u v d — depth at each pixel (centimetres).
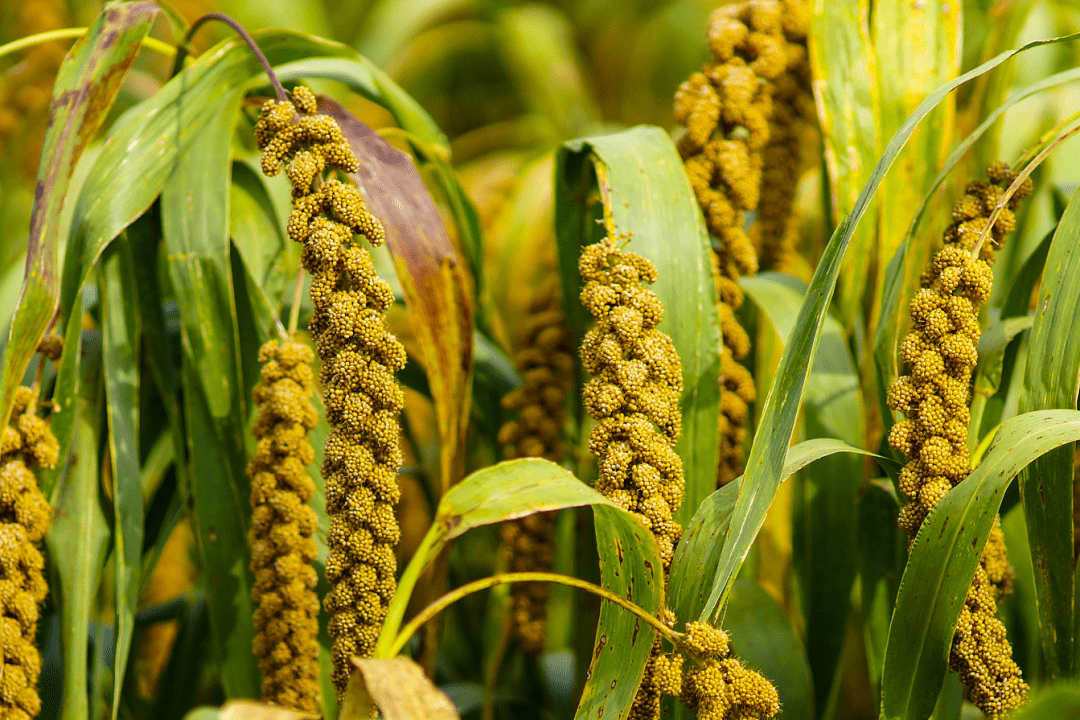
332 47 108
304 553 101
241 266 106
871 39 108
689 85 107
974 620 97
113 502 105
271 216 108
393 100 112
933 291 99
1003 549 99
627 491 98
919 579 97
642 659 97
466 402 105
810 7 107
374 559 98
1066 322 99
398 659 94
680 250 103
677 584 99
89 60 103
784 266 112
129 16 103
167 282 108
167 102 105
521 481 96
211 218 104
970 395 102
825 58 107
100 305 105
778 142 110
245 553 105
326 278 99
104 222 103
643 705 98
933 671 97
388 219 102
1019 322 103
